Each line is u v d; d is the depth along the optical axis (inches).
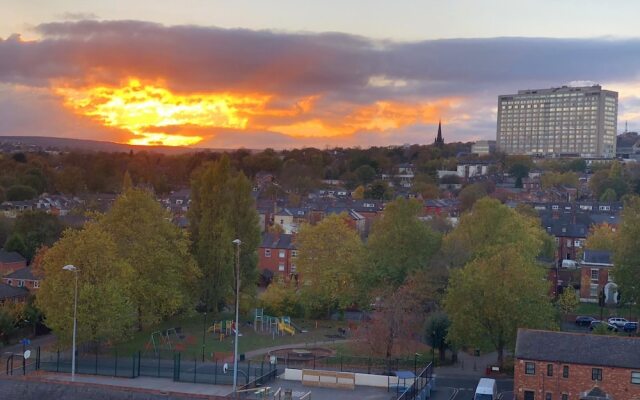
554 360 2598.4
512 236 4197.8
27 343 3430.1
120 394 1809.8
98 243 3235.7
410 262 4062.5
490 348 3216.0
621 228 4451.3
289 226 7662.4
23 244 5319.9
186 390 2659.9
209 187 4057.6
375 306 3956.7
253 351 3437.5
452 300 3169.3
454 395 2696.9
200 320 4136.3
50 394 1844.2
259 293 5093.5
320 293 4200.3
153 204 3715.6
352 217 7736.2
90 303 3038.9
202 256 3996.1
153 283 3577.8
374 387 2733.8
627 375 2524.6
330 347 3533.5
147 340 3607.3
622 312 4434.1
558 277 5093.5
